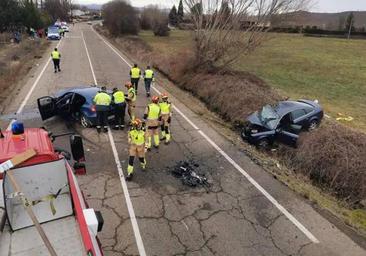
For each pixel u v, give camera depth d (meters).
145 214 7.82
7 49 32.56
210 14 20.48
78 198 5.05
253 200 8.62
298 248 7.03
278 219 7.91
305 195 8.96
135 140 9.05
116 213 7.80
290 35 69.94
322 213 8.28
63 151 7.28
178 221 7.65
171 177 9.51
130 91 13.21
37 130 6.86
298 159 11.32
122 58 31.14
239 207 8.29
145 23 69.94
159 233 7.24
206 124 14.17
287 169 10.95
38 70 22.50
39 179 5.29
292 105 13.88
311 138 11.59
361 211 8.88
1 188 4.90
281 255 6.82
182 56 24.16
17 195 4.73
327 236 7.44
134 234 7.16
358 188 9.55
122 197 8.42
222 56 20.89
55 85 18.52
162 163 10.33
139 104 16.30
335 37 69.56
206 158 10.88
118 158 10.45
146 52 32.12
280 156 12.21
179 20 27.86
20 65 23.11
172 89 20.08
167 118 11.50
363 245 7.23
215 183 9.34
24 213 5.03
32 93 16.61
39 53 30.72
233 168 10.29
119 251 6.68
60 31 50.09
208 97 17.58
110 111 12.39
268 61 34.69
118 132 12.44
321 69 31.11
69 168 5.78
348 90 22.94
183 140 12.25
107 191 8.65
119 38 47.03
